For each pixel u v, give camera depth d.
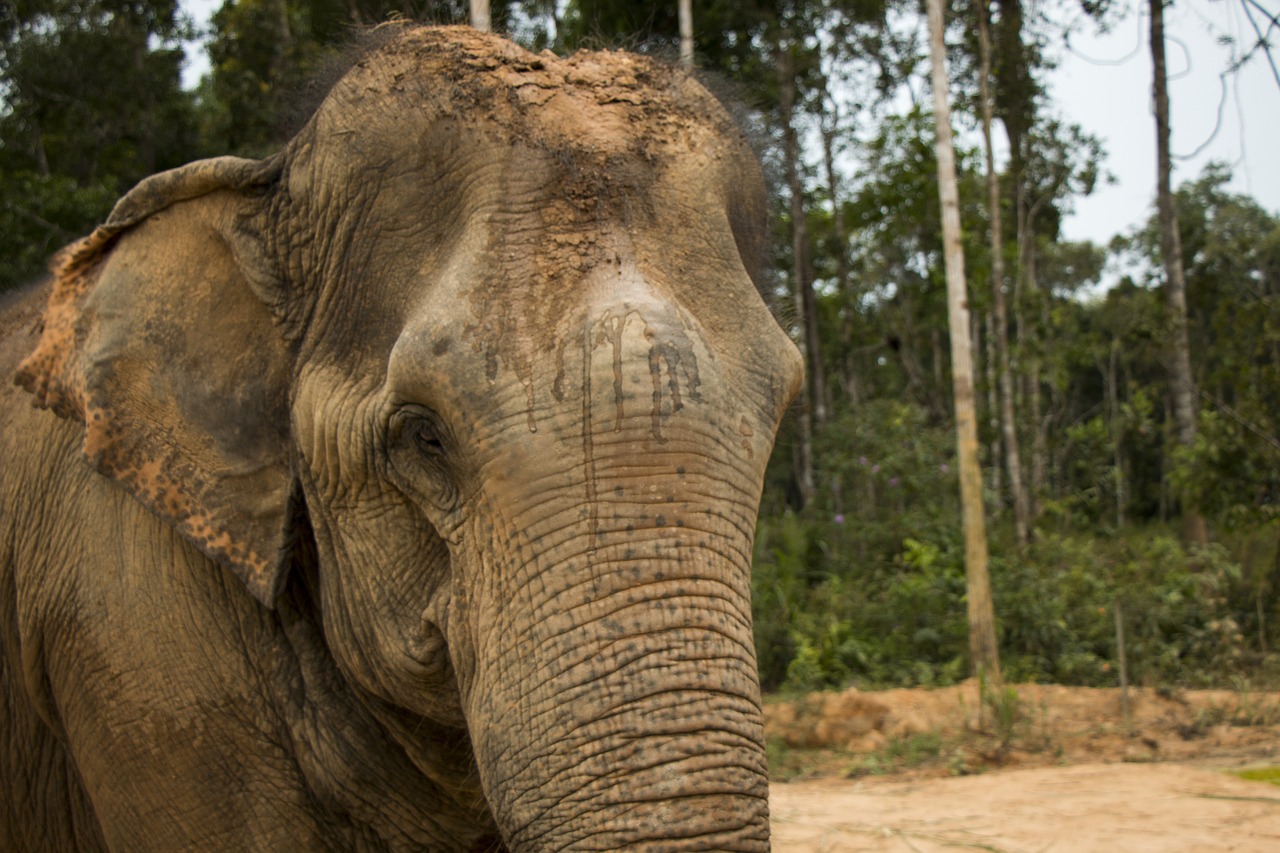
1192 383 21.22
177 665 2.75
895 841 5.62
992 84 25.89
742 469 2.12
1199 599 12.68
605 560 1.99
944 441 17.36
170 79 24.28
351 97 2.56
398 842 2.80
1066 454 27.69
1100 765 7.62
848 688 11.01
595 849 1.88
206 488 2.62
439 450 2.27
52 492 3.06
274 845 2.74
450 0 3.10
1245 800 6.04
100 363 2.68
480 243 2.23
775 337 2.35
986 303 23.75
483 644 2.12
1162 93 23.61
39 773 3.35
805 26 23.73
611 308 2.08
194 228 2.75
